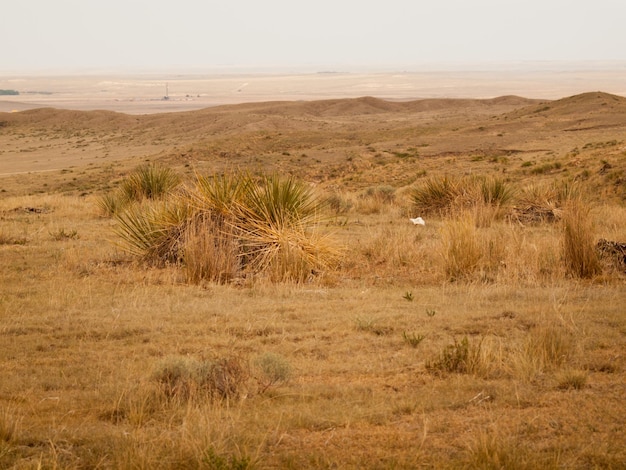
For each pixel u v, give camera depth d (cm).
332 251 1252
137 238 1320
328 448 463
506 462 431
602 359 665
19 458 449
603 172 2703
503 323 821
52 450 449
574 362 655
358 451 458
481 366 634
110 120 12094
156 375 601
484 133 6184
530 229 1697
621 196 2422
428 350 712
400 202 2414
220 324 829
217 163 5034
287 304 945
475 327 809
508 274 1113
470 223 1293
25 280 1108
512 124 6519
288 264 1169
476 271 1157
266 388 588
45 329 812
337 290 1052
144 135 10238
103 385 600
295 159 5247
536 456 442
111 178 5075
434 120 10388
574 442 466
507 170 3528
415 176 3794
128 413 529
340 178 4162
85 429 496
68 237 1605
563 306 889
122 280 1123
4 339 770
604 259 1195
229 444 468
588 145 4372
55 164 7531
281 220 1271
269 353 627
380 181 3841
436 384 598
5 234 1541
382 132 7375
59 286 1059
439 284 1109
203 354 698
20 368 664
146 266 1224
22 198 2816
